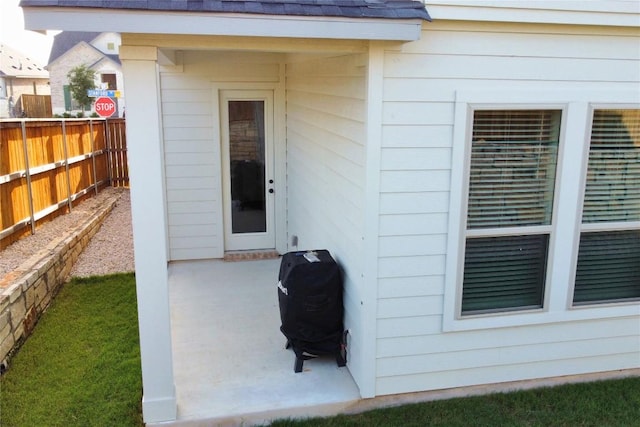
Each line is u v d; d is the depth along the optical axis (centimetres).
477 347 407
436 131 366
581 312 416
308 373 436
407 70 354
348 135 409
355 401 398
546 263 405
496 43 361
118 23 285
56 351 491
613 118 394
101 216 969
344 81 416
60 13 277
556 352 422
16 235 717
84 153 1109
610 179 404
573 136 385
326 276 426
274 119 741
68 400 409
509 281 406
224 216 769
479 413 389
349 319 429
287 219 767
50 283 613
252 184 768
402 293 386
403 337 394
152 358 359
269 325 538
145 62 316
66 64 3331
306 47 341
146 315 351
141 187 331
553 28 366
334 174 461
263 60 696
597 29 372
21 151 750
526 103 373
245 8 296
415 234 379
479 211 389
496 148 382
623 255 422
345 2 319
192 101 722
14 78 3947
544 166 391
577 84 379
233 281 676
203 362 456
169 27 291
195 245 762
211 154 741
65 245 691
